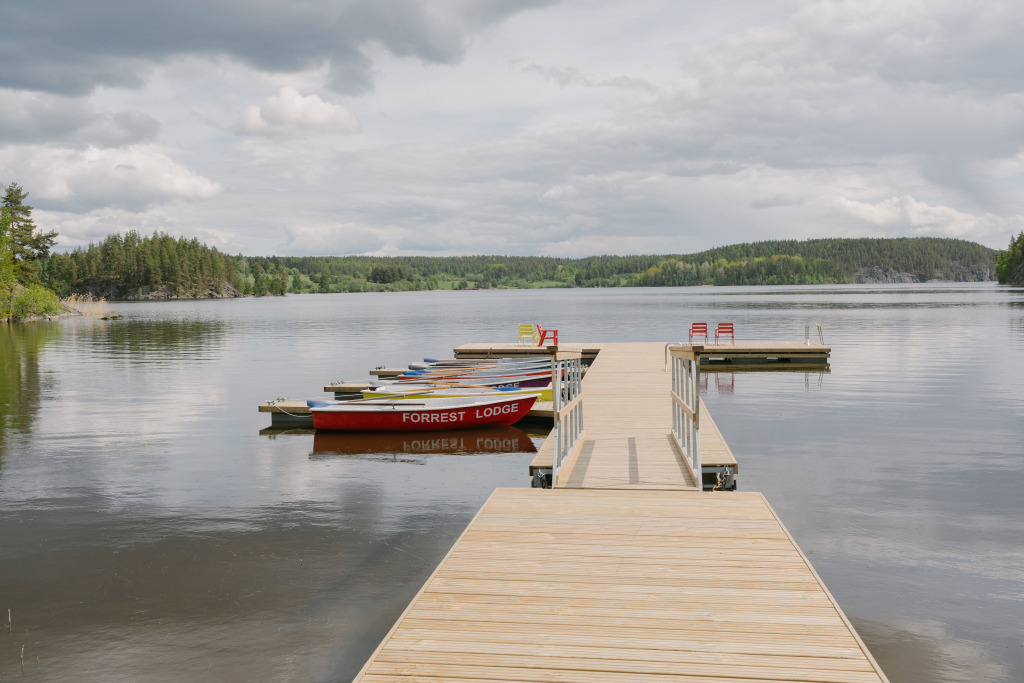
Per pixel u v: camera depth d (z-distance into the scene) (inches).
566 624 191.0
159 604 279.4
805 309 2847.0
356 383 842.2
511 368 829.8
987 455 502.0
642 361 954.7
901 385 841.5
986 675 224.8
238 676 229.1
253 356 1298.0
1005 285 6825.8
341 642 249.3
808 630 186.9
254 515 389.4
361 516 386.6
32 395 836.6
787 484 435.5
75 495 429.7
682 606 201.8
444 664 170.9
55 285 5748.0
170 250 6648.6
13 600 284.5
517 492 325.1
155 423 668.1
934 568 304.8
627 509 295.6
